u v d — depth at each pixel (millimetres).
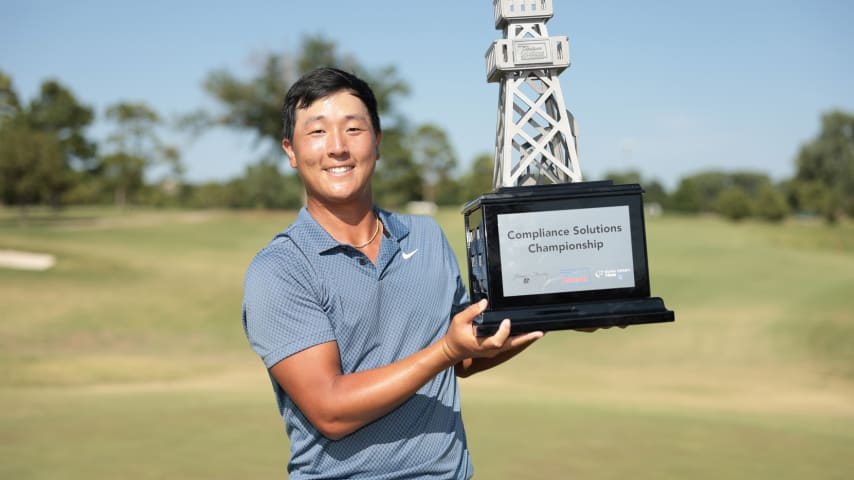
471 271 2094
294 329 1749
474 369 2213
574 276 1829
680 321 18703
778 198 76438
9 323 17828
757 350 15578
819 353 14969
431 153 90375
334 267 1838
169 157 84188
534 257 1819
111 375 12594
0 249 29234
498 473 5102
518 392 10516
